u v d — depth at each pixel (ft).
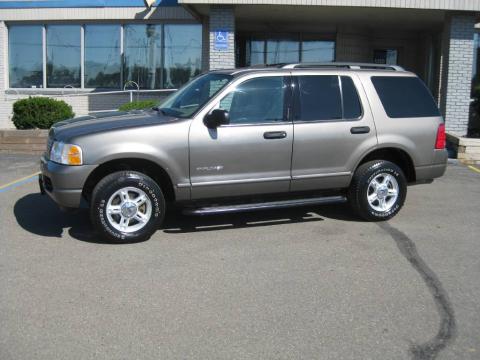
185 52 51.01
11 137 38.99
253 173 21.20
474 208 25.86
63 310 14.60
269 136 21.09
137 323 13.89
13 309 14.62
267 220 23.47
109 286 16.19
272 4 40.14
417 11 42.65
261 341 13.04
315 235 21.39
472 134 45.98
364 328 13.73
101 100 51.80
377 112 22.88
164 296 15.52
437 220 23.75
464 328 13.80
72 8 50.65
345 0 40.04
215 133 20.48
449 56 42.83
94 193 19.56
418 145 23.50
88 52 52.06
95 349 12.65
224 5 41.19
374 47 56.49
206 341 13.03
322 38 53.01
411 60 57.57
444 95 43.68
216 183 20.72
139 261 18.29
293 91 21.79
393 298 15.55
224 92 20.83
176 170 20.17
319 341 13.06
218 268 17.71
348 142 22.35
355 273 17.42
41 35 52.34
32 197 26.81
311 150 21.83
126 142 19.54
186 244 20.12
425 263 18.43
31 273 17.16
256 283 16.51
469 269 17.93
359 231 21.98
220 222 23.09
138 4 49.96
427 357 12.40
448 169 35.58
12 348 12.67
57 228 21.94
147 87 51.80
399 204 23.52
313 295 15.67
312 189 22.36
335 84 22.50
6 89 52.65
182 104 22.24
